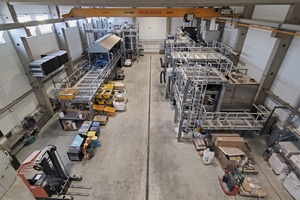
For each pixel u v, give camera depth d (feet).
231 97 19.26
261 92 21.15
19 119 20.18
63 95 21.12
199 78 16.99
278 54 18.57
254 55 23.59
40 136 21.22
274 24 17.83
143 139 20.53
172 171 16.56
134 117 24.58
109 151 18.86
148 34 53.52
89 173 16.37
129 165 17.20
